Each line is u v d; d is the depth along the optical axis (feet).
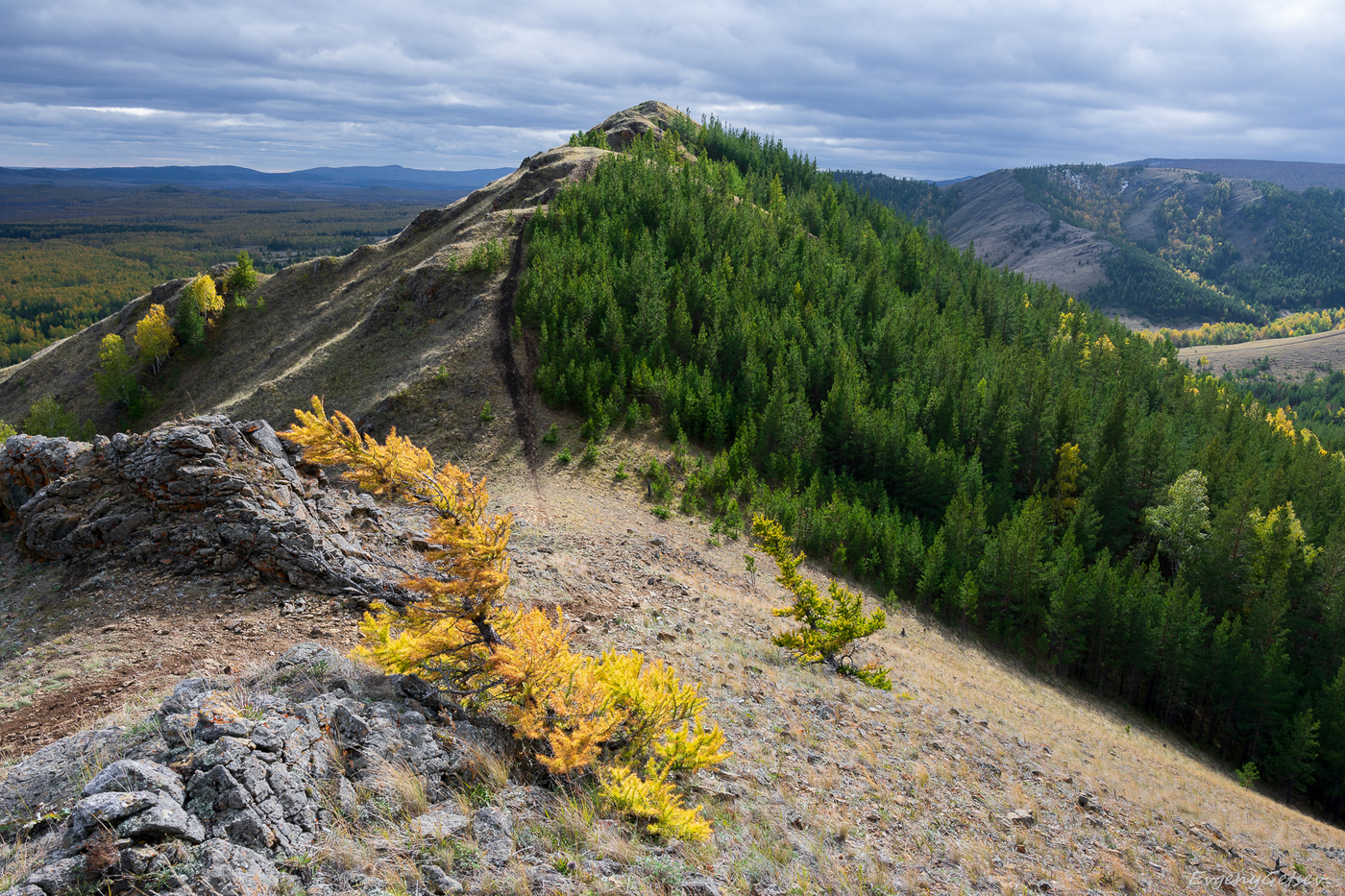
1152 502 245.65
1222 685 175.94
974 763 63.82
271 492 58.95
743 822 37.32
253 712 28.71
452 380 240.53
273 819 24.06
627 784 32.04
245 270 364.38
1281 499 246.06
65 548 54.90
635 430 225.15
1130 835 60.29
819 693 68.08
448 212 405.39
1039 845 50.26
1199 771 115.55
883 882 35.76
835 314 314.76
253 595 52.13
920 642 137.39
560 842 28.27
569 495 183.11
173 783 23.73
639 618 75.51
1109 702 172.45
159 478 56.65
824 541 180.24
